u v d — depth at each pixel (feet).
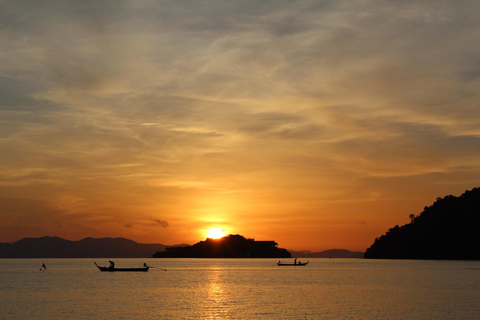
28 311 261.44
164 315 248.52
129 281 501.15
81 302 301.02
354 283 472.44
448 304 289.53
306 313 254.27
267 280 527.40
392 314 250.16
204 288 410.93
